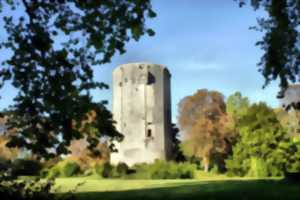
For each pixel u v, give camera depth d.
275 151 43.75
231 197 15.68
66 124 7.54
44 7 7.48
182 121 67.69
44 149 7.48
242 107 63.31
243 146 49.31
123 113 56.88
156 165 44.28
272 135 45.09
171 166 43.84
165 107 58.16
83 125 7.82
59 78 7.54
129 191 19.80
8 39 7.44
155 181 30.25
